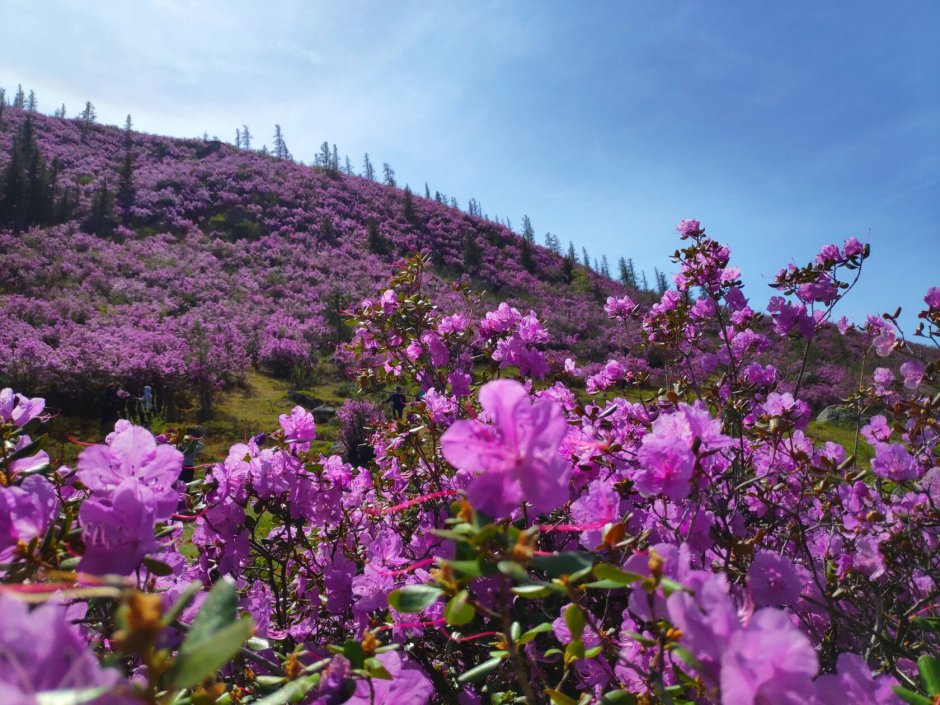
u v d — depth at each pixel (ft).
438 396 10.37
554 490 2.77
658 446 4.41
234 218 102.01
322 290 80.28
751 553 5.60
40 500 3.56
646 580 2.69
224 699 3.54
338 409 41.91
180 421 38.40
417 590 2.96
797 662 2.13
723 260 11.08
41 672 1.53
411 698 3.51
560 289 108.27
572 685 5.33
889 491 8.58
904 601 6.86
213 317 62.85
